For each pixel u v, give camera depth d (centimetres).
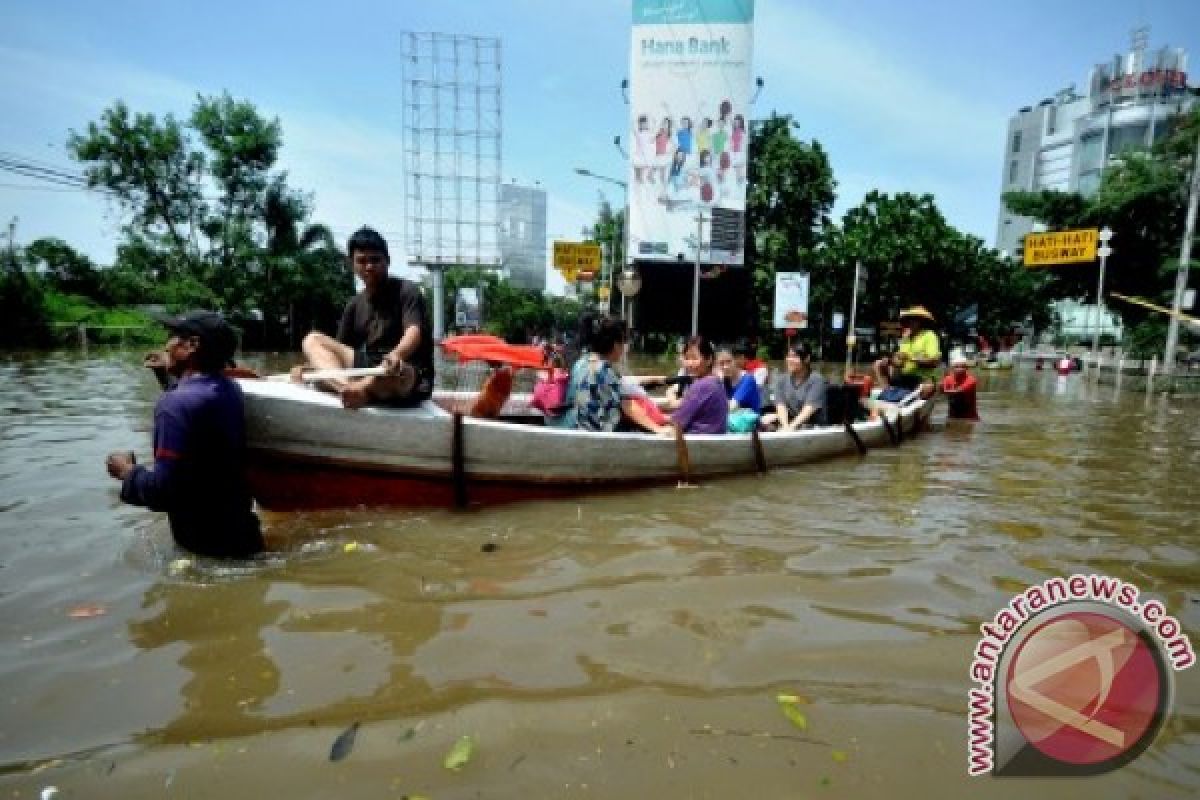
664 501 447
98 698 202
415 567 312
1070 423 982
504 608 270
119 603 268
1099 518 423
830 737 191
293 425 364
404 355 396
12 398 939
